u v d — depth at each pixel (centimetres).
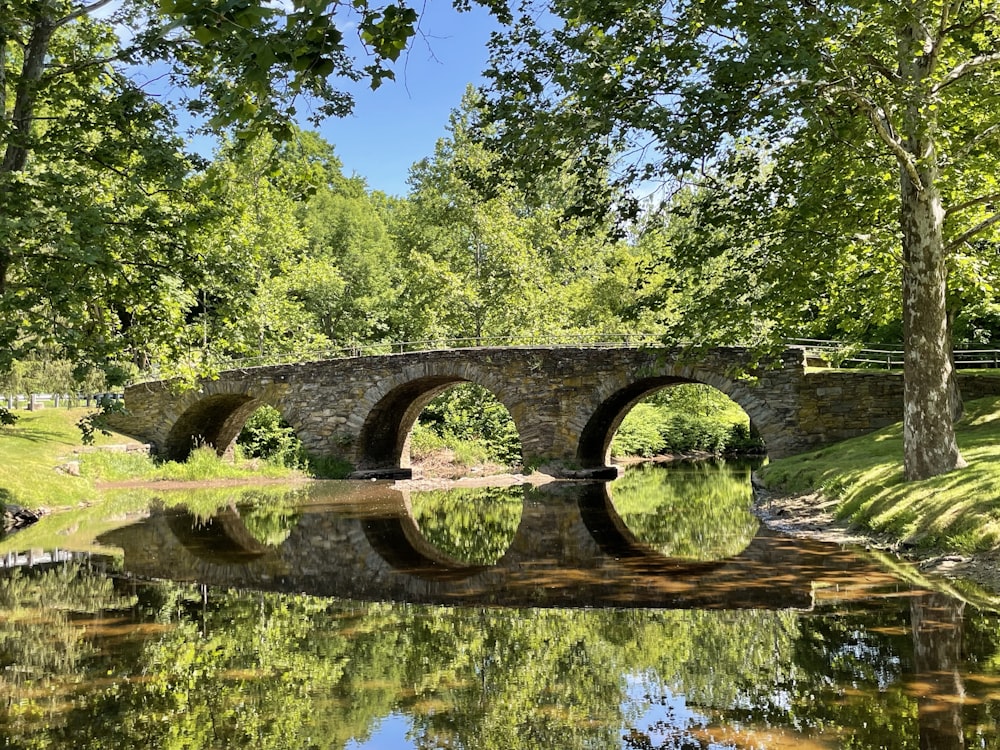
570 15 967
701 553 1073
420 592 873
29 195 1102
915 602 699
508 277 3725
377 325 4475
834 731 424
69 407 3016
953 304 1806
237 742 441
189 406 2950
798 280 1263
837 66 1021
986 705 449
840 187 1303
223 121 486
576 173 1034
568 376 2538
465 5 921
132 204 1220
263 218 3194
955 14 1124
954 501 947
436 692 523
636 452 4269
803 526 1255
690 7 979
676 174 945
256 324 3206
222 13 365
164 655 624
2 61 1152
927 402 1143
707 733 432
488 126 1064
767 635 627
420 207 4241
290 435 3559
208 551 1210
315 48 402
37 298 1136
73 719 484
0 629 716
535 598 824
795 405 2181
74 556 1158
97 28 1312
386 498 2111
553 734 440
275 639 668
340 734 451
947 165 1196
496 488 2372
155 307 1357
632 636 650
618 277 3716
